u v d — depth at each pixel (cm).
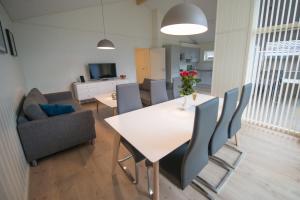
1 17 254
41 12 398
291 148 233
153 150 117
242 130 289
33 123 194
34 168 201
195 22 146
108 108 453
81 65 518
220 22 325
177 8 148
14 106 207
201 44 847
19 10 339
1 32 218
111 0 502
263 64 289
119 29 579
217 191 161
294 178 176
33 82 441
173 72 712
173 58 701
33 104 203
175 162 136
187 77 209
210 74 835
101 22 534
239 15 297
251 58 299
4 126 142
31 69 432
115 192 164
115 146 178
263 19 276
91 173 192
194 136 109
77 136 234
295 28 246
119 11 566
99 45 374
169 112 198
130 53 626
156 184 122
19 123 191
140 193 163
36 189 169
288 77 266
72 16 476
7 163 131
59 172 194
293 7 243
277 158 211
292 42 253
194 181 174
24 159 190
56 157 224
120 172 193
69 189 169
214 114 124
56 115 221
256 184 170
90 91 506
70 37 483
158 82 275
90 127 244
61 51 474
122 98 212
